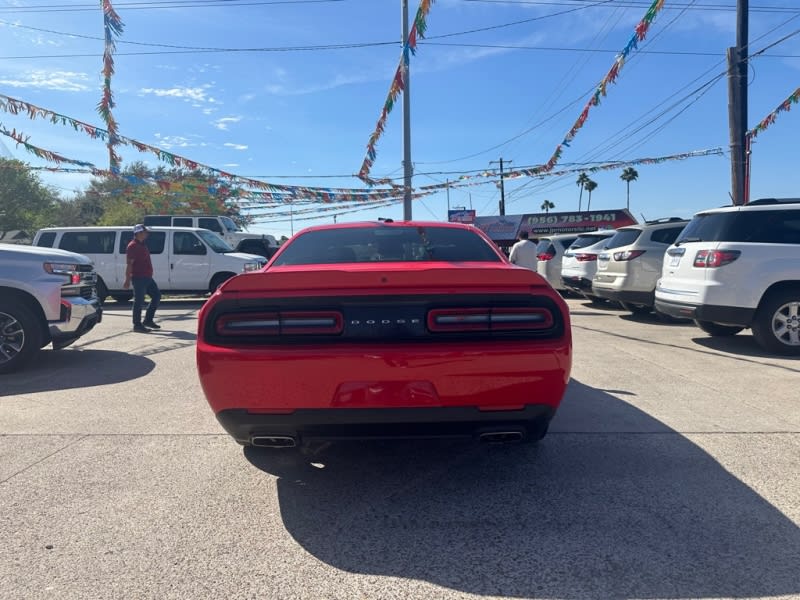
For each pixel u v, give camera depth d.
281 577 2.64
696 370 6.54
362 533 3.03
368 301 3.19
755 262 7.19
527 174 16.38
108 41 10.35
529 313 3.23
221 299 3.25
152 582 2.60
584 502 3.33
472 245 4.44
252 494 3.49
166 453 4.14
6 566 2.72
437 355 3.10
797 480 3.56
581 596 2.48
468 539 2.95
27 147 11.02
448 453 4.14
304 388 3.12
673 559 2.74
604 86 10.44
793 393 5.54
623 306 12.10
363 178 13.41
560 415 4.91
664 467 3.80
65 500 3.39
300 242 4.55
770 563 2.69
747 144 13.99
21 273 6.71
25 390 5.90
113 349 8.25
